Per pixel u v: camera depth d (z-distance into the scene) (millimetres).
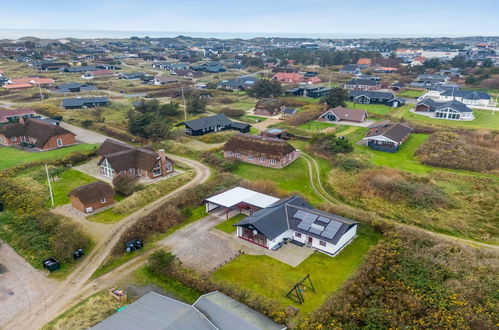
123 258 40875
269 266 38938
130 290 35438
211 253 41531
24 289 35781
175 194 55688
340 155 72438
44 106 106750
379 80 167500
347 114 105125
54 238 42688
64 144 77375
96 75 181375
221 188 57500
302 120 102938
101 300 33719
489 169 65750
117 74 188125
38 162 65250
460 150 72625
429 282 35375
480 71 175500
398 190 55719
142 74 182875
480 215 50156
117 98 128000
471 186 58938
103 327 27266
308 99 131625
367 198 55312
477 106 120062
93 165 67750
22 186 55750
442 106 104375
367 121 105125
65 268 38938
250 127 97188
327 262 39875
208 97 136875
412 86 157375
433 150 74562
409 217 49719
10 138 77188
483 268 37250
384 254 39875
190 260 40125
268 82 137000
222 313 28891
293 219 44938
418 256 39406
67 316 31594
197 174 64125
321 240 41281
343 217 45938
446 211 51094
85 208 49156
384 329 29766
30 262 40156
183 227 47750
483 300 32781
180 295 34844
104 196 51031
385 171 63625
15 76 172250
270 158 68875
